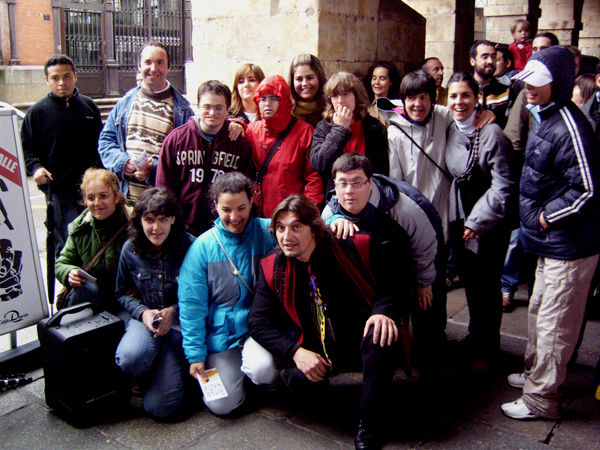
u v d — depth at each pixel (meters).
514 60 6.08
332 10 4.41
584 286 2.64
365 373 2.64
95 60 13.25
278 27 4.53
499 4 10.10
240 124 3.62
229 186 2.89
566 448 2.60
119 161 3.73
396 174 3.35
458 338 3.68
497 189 3.01
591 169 2.48
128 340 2.92
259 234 3.08
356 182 2.67
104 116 12.23
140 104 3.84
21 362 3.36
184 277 2.96
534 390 2.78
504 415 2.86
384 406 2.66
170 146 3.40
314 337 2.88
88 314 3.03
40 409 3.01
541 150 2.62
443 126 3.26
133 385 3.18
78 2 12.73
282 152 3.45
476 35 10.85
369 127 3.37
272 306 2.85
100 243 3.25
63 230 4.43
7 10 11.78
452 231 3.29
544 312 2.72
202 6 5.01
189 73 5.25
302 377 2.77
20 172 3.37
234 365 2.97
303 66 3.61
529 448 2.61
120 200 3.27
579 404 2.96
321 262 2.72
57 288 4.79
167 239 3.02
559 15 11.65
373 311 2.71
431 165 3.29
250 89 4.00
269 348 2.80
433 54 6.78
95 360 2.88
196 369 2.90
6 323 3.34
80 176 4.41
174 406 2.89
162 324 2.94
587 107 3.70
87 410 2.87
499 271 3.19
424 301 2.96
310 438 2.73
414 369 3.37
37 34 12.28
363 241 2.70
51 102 4.28
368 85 4.84
